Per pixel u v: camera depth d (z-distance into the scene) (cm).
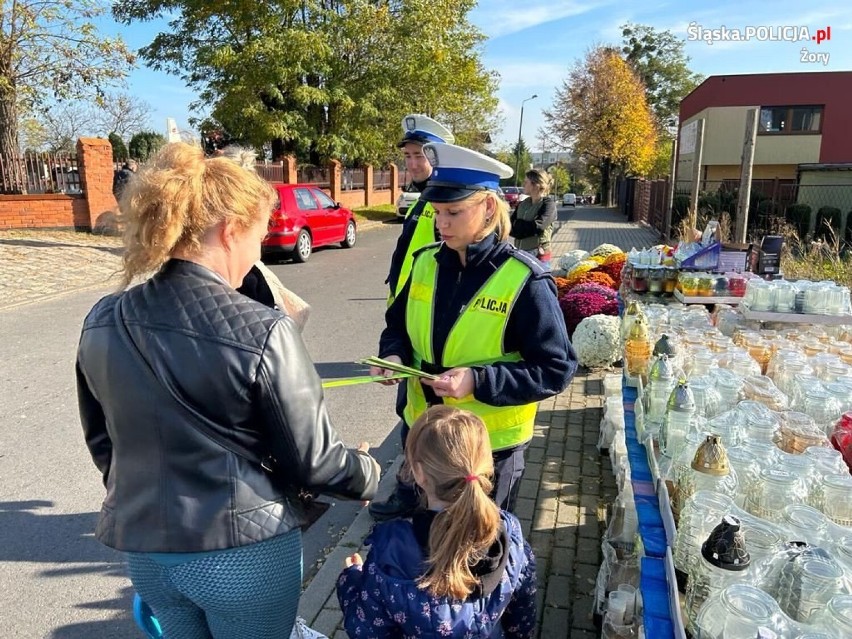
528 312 215
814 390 274
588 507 375
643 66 5475
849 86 2731
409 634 161
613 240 1933
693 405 240
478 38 2669
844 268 798
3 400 529
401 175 3259
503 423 227
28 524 354
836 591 151
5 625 279
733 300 487
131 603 294
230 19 2039
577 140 4241
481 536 156
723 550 160
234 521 138
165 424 135
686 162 3017
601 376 618
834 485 194
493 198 217
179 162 143
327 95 2088
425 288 235
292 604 158
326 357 671
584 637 272
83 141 1348
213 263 147
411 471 175
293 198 1344
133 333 137
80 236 1313
